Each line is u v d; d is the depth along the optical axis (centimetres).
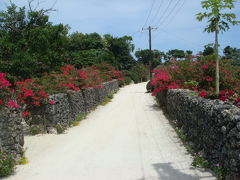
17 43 1545
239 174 366
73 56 3069
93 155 599
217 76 655
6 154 541
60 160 570
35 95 848
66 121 990
